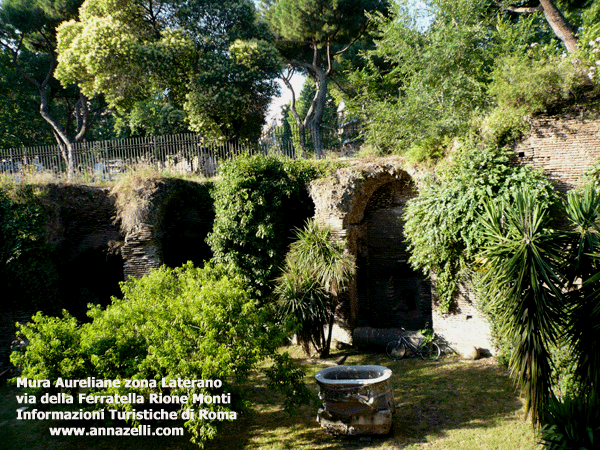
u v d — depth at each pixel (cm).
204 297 812
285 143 1873
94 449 828
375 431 770
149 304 886
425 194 1133
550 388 641
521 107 1004
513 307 644
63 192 1419
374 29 2258
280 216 1416
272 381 820
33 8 2316
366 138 1570
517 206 671
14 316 1303
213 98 2072
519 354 640
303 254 1222
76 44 2055
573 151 962
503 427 771
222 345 747
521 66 1008
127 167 1603
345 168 1363
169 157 1714
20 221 1293
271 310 1221
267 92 2255
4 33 2467
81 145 1719
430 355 1165
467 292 1124
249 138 2388
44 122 2988
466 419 817
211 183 1579
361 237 1608
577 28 1836
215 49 2228
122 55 2070
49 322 816
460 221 1055
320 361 1209
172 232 1551
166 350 726
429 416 843
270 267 1361
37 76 2691
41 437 892
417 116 1403
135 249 1380
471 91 1388
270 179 1395
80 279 1529
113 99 2233
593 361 605
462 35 1432
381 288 1739
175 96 2408
